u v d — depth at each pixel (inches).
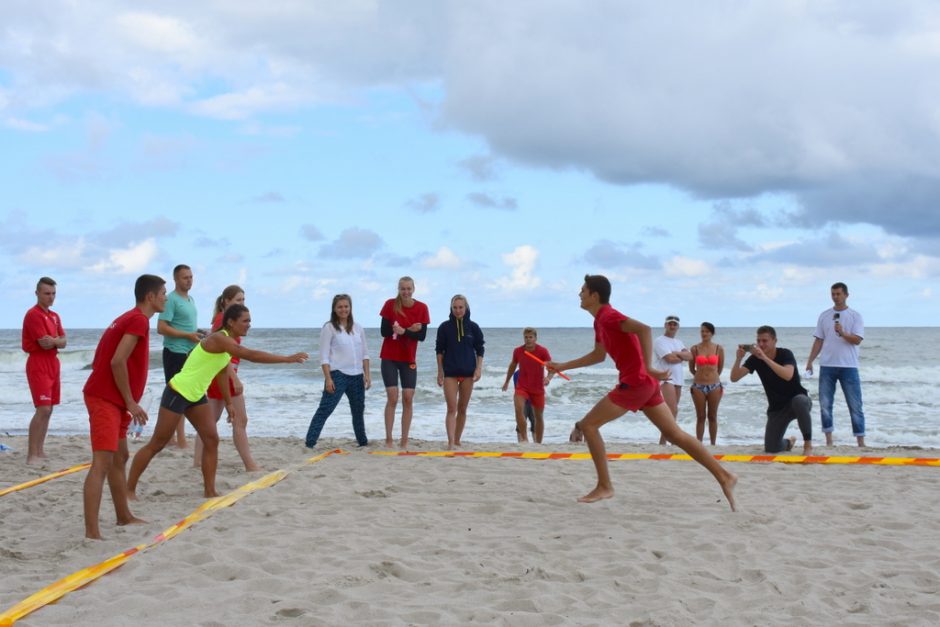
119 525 218.8
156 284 209.9
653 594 162.6
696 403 408.5
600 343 236.1
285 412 695.7
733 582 172.6
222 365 249.9
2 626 139.6
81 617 145.2
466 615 148.1
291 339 2363.4
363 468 316.5
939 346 1893.5
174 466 318.0
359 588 164.9
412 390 384.5
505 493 265.7
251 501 250.7
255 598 155.1
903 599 159.9
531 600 156.3
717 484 279.3
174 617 145.8
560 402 801.6
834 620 148.6
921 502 248.7
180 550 190.1
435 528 217.2
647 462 334.0
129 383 206.1
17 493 269.1
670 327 404.2
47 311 338.3
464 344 389.4
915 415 668.7
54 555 191.8
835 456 347.3
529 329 429.1
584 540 205.3
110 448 205.8
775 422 361.4
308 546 196.1
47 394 334.6
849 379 388.8
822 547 198.1
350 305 383.6
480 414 690.8
